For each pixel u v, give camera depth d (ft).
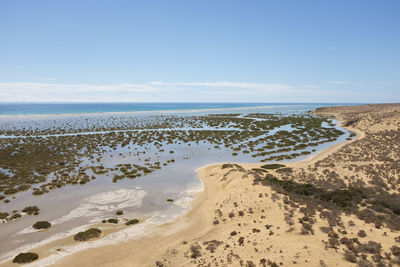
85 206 101.60
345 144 223.51
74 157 187.01
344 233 66.64
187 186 125.90
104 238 77.10
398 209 84.17
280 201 92.07
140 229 83.05
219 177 133.49
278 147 224.94
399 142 194.49
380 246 58.75
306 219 75.77
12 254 68.28
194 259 62.54
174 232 81.05
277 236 68.13
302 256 56.54
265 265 55.21
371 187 108.37
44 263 63.93
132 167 161.68
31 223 86.58
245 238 70.44
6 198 108.68
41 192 114.42
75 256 67.10
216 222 86.38
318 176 127.03
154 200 108.27
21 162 169.37
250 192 103.35
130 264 63.10
